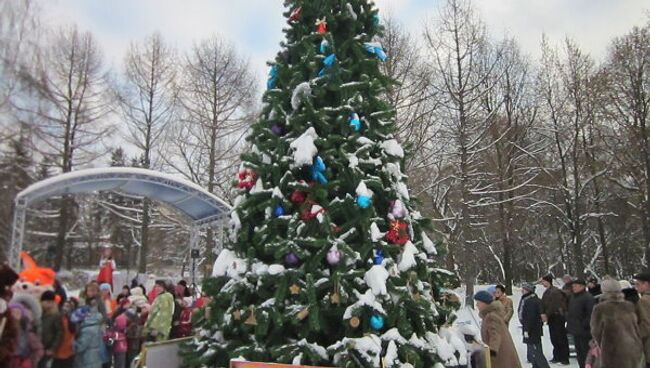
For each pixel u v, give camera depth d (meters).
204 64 22.95
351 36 5.55
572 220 25.41
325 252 4.43
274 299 4.35
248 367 3.93
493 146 23.39
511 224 23.73
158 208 22.91
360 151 4.76
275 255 4.38
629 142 26.66
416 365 4.22
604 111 26.02
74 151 18.52
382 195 4.96
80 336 6.32
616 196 30.75
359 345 4.03
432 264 5.38
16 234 6.73
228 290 4.56
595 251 34.09
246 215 4.90
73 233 22.39
